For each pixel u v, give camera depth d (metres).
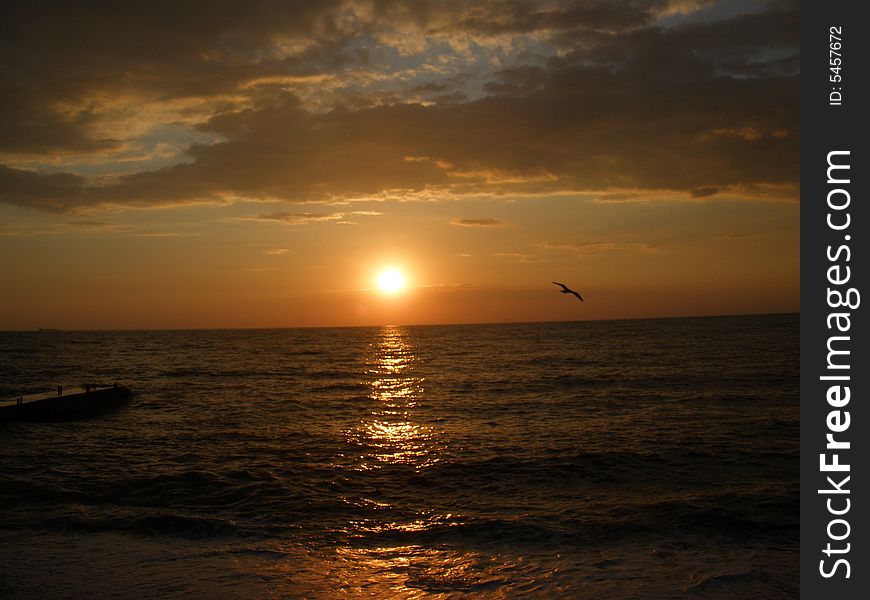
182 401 37.31
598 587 10.57
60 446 23.27
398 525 14.16
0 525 13.91
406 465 19.86
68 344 128.88
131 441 24.23
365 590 10.56
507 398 37.06
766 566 11.48
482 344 111.88
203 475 18.27
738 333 118.00
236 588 10.59
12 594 10.27
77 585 10.65
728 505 15.10
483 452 21.64
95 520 14.27
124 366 67.44
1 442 24.17
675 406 31.72
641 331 148.50
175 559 11.95
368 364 68.69
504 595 10.32
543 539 13.10
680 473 18.45
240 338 171.00
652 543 12.80
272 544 12.90
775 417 27.61
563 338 124.00
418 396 39.09
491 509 15.34
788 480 17.42
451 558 12.07
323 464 20.08
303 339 159.62
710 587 10.54
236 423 28.84
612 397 35.88
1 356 85.00
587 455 20.70
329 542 13.05
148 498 16.20
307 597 10.29
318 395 40.25
